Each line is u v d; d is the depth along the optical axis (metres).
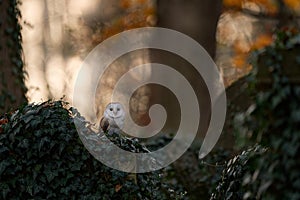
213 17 16.62
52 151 8.77
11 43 13.82
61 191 8.79
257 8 21.72
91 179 8.85
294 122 5.81
